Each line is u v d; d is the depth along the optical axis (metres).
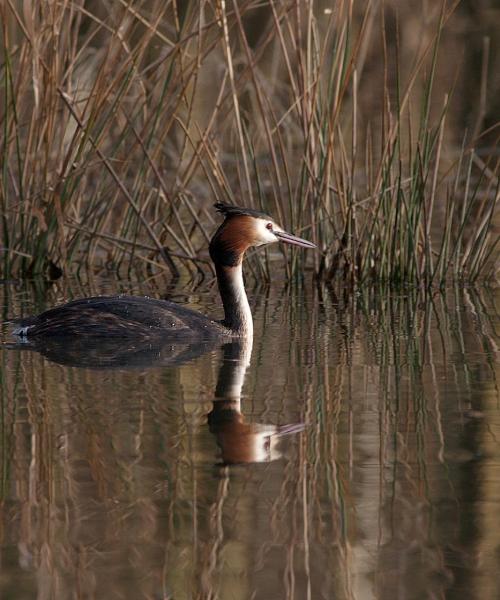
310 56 16.23
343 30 16.19
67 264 17.55
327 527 7.93
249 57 16.34
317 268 17.34
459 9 32.94
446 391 11.07
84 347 13.03
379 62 28.20
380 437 9.68
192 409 10.45
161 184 17.47
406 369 11.94
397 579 7.26
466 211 16.95
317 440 9.60
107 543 7.67
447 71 28.33
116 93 18.06
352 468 8.96
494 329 13.84
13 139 17.44
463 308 15.14
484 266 17.66
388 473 8.84
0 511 8.14
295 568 7.40
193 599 7.00
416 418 10.19
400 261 16.86
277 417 10.22
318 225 16.95
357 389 11.17
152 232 17.56
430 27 28.17
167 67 18.44
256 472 8.87
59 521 8.00
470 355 12.52
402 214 16.81
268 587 7.17
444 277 16.44
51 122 16.64
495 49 29.84
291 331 13.91
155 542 7.71
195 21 17.38
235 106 16.59
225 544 7.68
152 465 8.98
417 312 14.94
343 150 16.84
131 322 13.29
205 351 12.86
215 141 18.83
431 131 17.38
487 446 9.42
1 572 7.31
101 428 9.86
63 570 7.32
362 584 7.20
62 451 9.27
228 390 11.11
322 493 8.48
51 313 13.56
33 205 16.77
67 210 17.30
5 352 12.76
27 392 10.98
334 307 15.39
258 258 17.22
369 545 7.67
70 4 16.44
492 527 7.92
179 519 8.04
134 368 12.00
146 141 17.41
